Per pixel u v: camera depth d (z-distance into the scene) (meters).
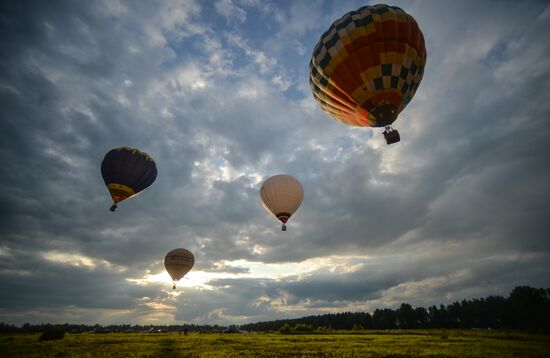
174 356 18.23
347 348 22.80
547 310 65.06
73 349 21.97
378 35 22.02
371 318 116.62
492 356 17.39
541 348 21.53
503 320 77.06
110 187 32.81
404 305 113.50
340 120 25.83
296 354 19.39
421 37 23.09
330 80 23.69
